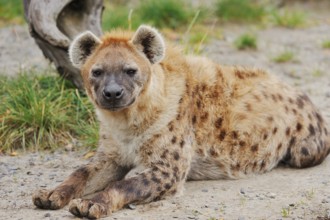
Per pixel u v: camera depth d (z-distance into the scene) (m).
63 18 13.74
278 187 10.30
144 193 9.54
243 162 10.88
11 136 12.66
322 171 11.09
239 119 10.81
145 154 10.08
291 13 24.31
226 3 22.75
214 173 10.83
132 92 9.61
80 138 12.88
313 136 11.27
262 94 11.15
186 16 21.03
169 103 10.06
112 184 9.73
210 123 10.61
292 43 20.92
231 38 20.94
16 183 10.77
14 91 13.70
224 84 10.91
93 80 9.79
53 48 13.44
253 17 23.02
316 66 18.48
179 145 10.09
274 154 11.12
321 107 14.63
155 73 10.04
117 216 9.11
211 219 8.90
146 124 9.98
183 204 9.58
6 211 9.45
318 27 23.11
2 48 18.62
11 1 21.94
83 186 9.93
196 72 10.70
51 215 9.18
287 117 11.18
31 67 15.29
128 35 10.30
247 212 9.24
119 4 23.31
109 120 10.09
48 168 11.58
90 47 10.12
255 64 18.44
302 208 9.37
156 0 21.17
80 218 9.02
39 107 13.05
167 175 9.83
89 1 13.86
